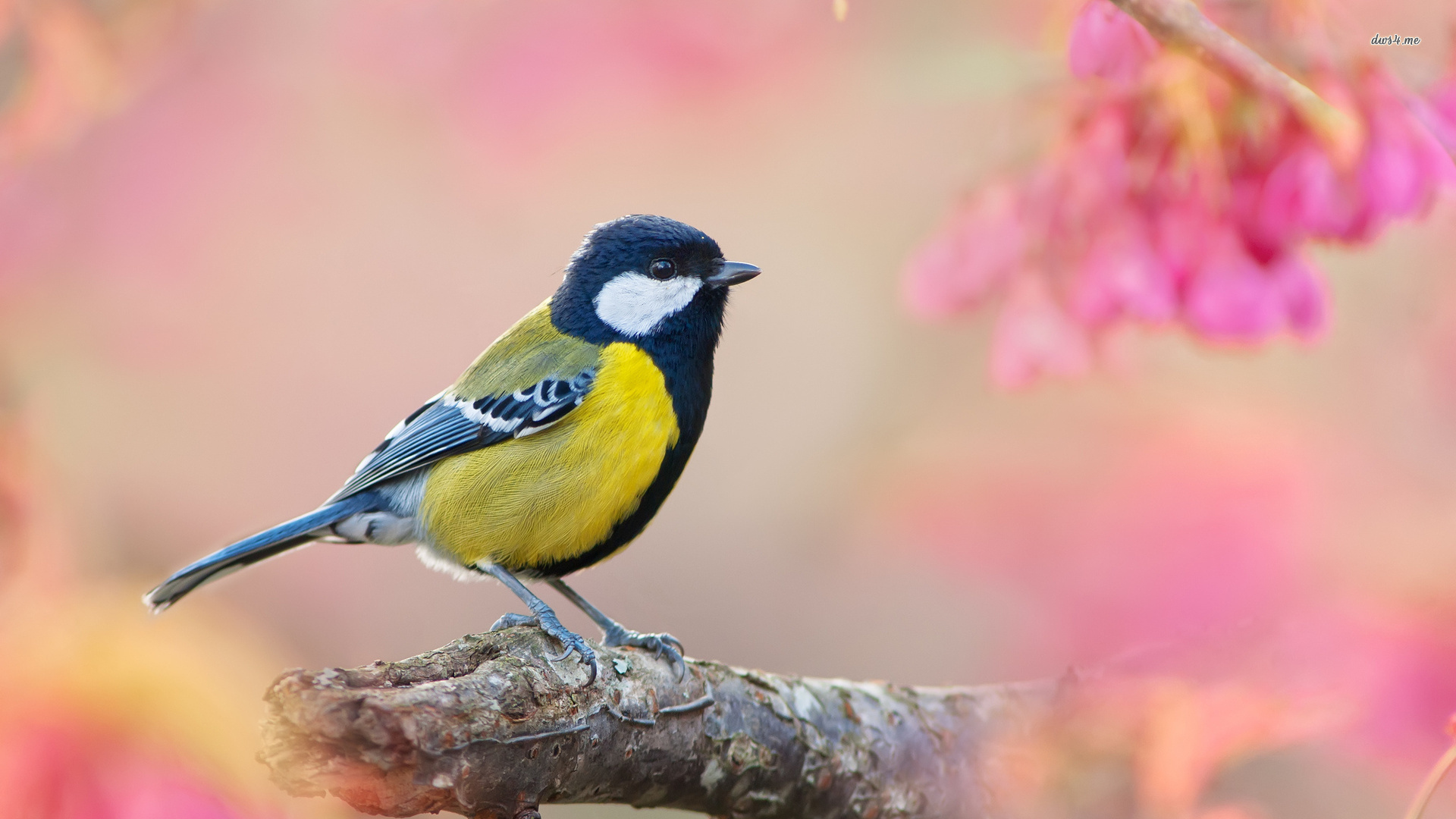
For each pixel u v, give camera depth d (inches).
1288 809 322.3
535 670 241.3
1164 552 386.0
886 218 531.8
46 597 285.4
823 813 291.7
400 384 535.8
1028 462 418.9
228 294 484.1
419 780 212.7
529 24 436.1
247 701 266.4
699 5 436.1
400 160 474.0
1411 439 400.2
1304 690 293.7
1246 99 274.8
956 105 356.2
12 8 432.5
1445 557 320.2
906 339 509.7
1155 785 293.0
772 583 567.5
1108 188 291.3
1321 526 371.6
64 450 449.1
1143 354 414.9
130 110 454.6
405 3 437.4
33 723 251.1
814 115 474.0
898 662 519.2
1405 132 264.4
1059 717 301.3
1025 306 314.0
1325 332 288.7
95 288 461.4
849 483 486.6
